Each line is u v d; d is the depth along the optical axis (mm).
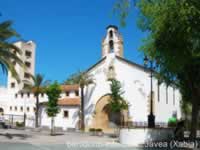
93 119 45156
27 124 56281
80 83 46344
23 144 22969
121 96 42906
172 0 13812
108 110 44500
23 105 65750
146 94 41375
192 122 22953
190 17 13648
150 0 15742
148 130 24734
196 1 13398
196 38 14562
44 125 50781
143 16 16828
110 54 44906
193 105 22703
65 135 35250
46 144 23516
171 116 44281
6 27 25891
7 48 26000
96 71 45844
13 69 25781
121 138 25422
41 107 51938
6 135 28938
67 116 48250
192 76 21031
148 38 17250
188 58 15609
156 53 17109
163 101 42938
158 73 21344
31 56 80750
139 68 42156
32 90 57938
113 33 45281
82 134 37938
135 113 41875
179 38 14680
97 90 45406
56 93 36188
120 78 43531
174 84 23109
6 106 70312
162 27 14609
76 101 48156
